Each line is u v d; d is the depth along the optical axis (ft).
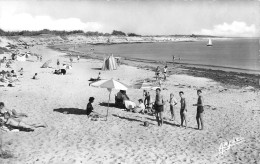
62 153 31.81
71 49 402.11
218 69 166.20
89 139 37.29
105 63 139.33
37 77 95.61
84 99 64.49
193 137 39.88
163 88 86.53
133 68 151.12
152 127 44.42
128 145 35.58
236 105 63.93
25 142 34.78
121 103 57.93
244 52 360.89
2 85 75.82
